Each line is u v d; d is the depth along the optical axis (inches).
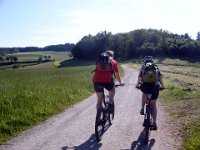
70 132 367.9
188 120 412.8
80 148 306.8
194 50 4955.7
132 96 726.5
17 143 324.5
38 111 470.6
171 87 844.6
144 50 5275.6
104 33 6156.5
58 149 303.7
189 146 298.4
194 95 666.8
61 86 796.6
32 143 323.9
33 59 6441.9
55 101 565.0
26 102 526.0
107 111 368.2
